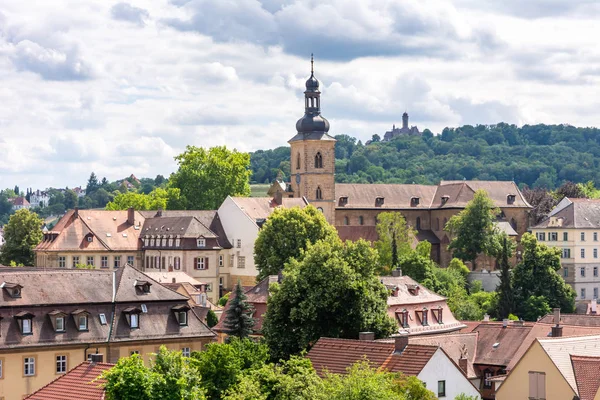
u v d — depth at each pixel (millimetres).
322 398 123250
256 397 128875
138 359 117062
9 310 170250
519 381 144500
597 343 149875
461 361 172250
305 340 173875
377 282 184250
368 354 145500
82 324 174375
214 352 141625
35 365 169250
